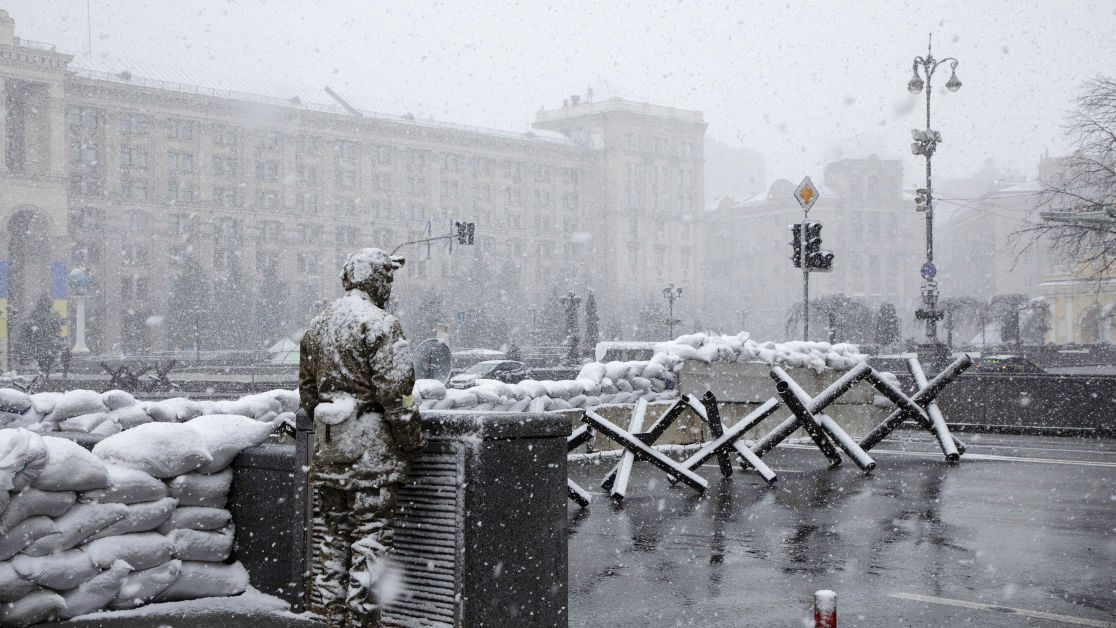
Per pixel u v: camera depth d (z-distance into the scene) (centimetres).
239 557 608
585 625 598
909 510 1038
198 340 8588
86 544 550
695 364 1691
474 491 467
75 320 11200
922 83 3166
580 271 16100
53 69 11194
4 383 4181
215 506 602
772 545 850
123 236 12038
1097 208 3984
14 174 10888
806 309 1988
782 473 1368
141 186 12250
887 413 1953
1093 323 9112
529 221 15562
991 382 2266
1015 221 16112
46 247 11175
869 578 723
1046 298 9369
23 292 11062
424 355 1194
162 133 12394
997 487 1217
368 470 466
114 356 8925
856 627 591
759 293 17600
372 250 512
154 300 12219
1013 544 852
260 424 623
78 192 11788
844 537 887
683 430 1670
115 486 554
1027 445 1847
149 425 589
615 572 744
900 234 17475
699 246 17238
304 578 566
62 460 532
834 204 17100
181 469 583
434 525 474
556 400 1422
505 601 477
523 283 15400
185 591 584
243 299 11425
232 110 12875
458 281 13088
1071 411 2152
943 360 3059
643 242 16425
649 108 16788
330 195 13638
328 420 471
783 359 1766
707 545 850
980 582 710
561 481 507
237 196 12938
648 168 16650
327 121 13600
